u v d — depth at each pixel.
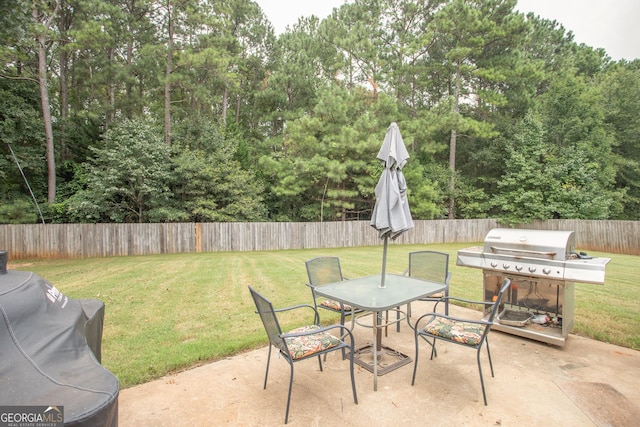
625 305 4.96
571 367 3.14
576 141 18.81
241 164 16.70
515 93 20.34
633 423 2.31
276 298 5.55
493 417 2.39
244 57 23.20
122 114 16.72
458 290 5.90
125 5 16.73
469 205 19.41
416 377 2.98
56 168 14.99
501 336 3.90
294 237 14.37
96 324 2.29
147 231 12.26
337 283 3.65
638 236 12.77
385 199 3.28
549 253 3.51
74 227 11.36
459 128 15.99
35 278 1.99
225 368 3.17
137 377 2.94
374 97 16.22
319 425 2.31
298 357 2.50
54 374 1.46
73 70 17.56
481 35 16.92
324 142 15.22
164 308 5.00
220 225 13.25
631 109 19.38
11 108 13.39
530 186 17.83
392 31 18.33
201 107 20.66
